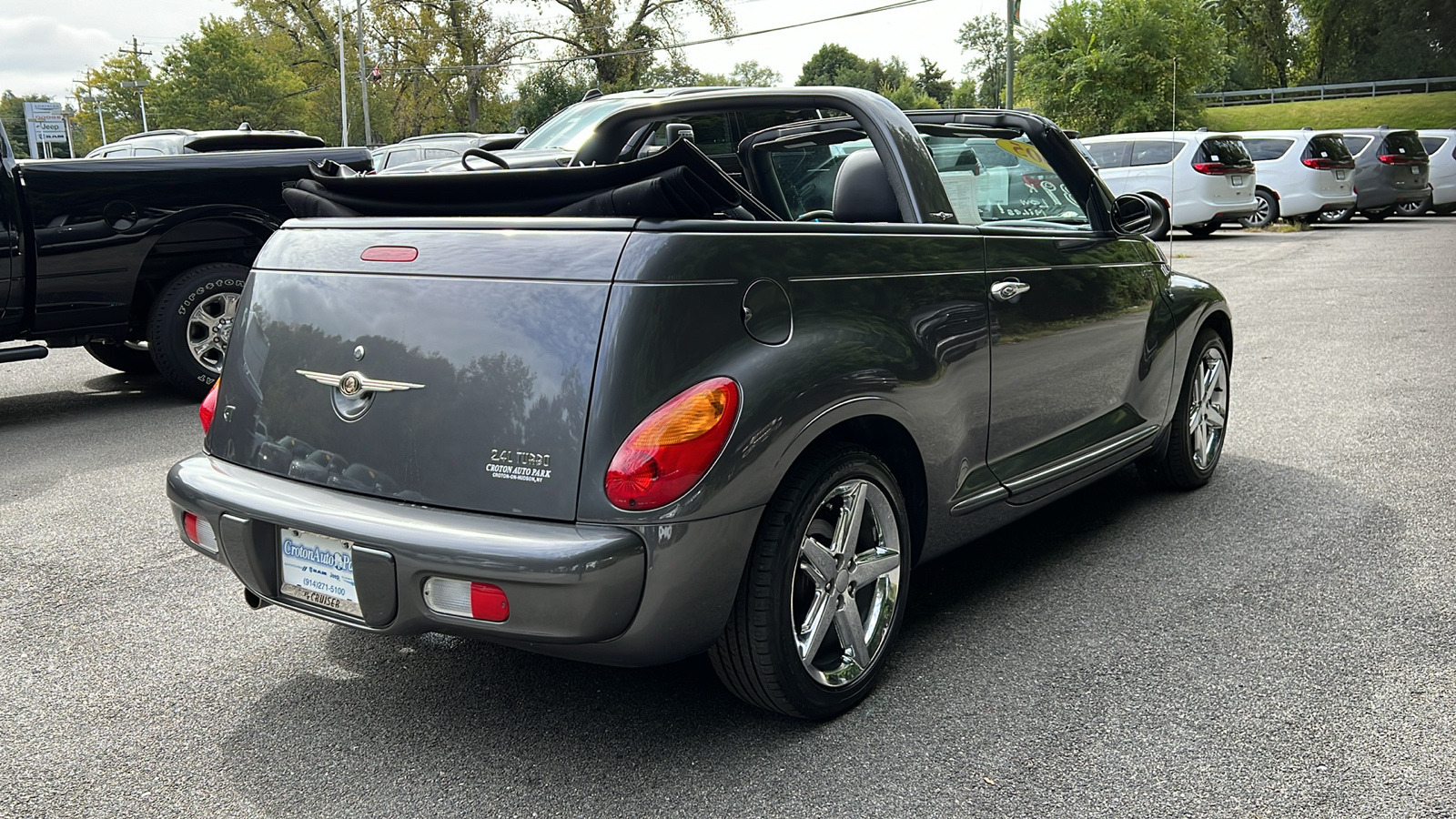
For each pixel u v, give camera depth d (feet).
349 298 8.64
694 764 8.48
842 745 8.70
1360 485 15.49
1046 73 91.81
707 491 7.64
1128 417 13.47
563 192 8.46
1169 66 85.71
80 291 20.76
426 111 183.52
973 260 10.34
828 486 8.55
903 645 10.55
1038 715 9.11
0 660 10.59
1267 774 8.14
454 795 8.13
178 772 8.50
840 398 8.48
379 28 177.06
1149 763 8.33
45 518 15.17
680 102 12.54
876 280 9.16
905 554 9.61
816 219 13.83
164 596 12.25
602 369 7.59
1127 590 11.85
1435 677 9.61
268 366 9.03
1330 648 10.25
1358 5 218.79
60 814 7.92
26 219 19.97
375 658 10.59
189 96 184.65
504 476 7.78
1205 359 15.35
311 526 8.15
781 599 8.32
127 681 10.12
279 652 10.75
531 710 9.46
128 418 21.74
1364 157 71.36
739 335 8.00
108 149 41.47
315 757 8.72
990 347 10.45
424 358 8.15
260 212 22.54
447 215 8.96
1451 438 17.90
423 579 7.75
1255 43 223.92
